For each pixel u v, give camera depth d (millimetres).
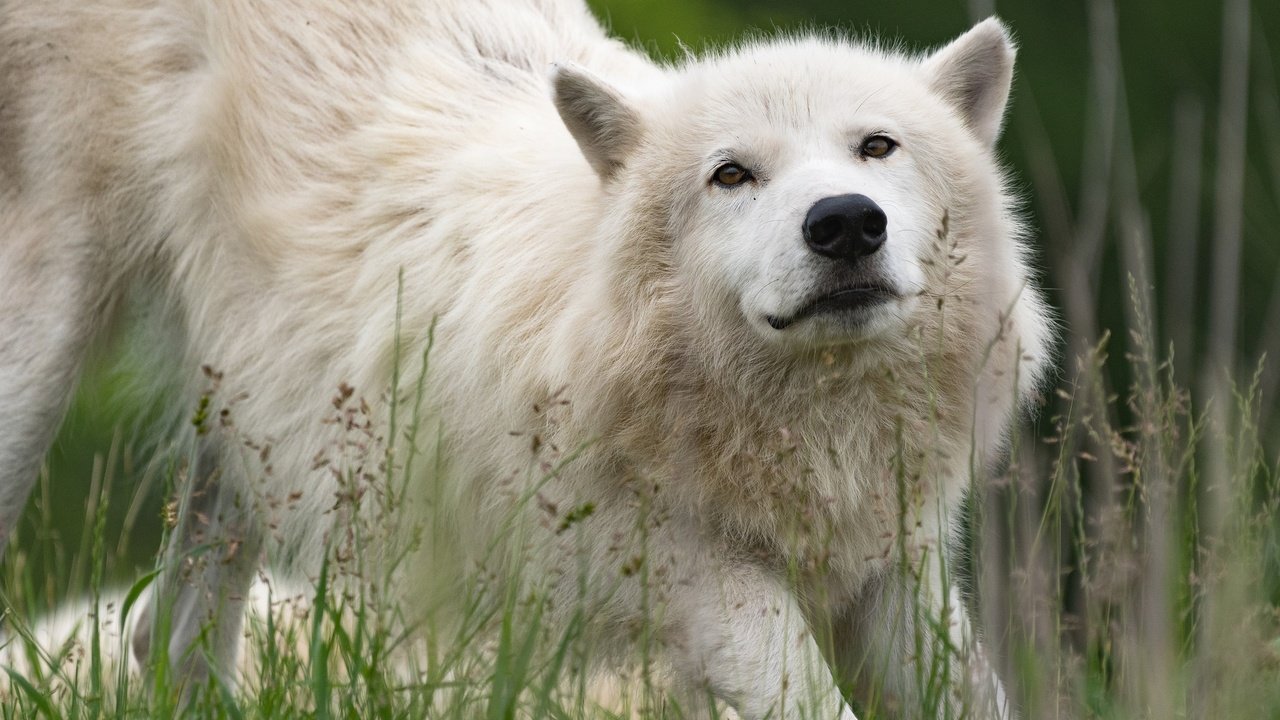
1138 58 24406
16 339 10094
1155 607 7629
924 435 8367
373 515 9094
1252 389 8500
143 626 10828
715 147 8273
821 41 9172
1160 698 7344
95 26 10234
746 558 8352
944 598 7508
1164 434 7988
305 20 10391
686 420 8281
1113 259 21688
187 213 10445
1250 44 24141
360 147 10031
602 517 8359
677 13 23016
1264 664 7277
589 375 8266
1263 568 7832
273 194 10109
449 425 9008
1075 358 9180
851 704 8578
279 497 10180
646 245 8383
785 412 8320
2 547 10133
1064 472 8125
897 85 8625
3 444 10055
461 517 9055
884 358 8266
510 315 8711
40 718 7855
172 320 11047
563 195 8984
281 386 10039
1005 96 9102
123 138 10281
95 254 10406
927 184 8406
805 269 7785
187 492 9461
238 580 10445
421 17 10594
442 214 9484
